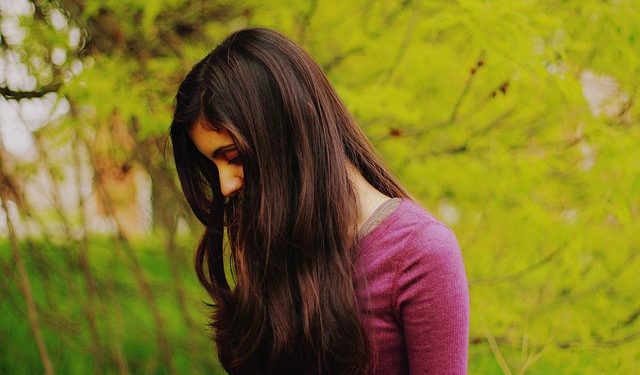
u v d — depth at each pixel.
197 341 2.61
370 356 1.00
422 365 0.98
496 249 2.03
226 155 1.05
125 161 2.27
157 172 2.33
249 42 1.01
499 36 1.76
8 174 2.34
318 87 1.02
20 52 2.05
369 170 1.08
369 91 1.89
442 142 1.97
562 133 2.02
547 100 1.92
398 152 1.94
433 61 1.90
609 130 1.87
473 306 2.04
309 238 0.99
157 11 1.89
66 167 2.33
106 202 2.38
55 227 2.47
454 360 0.97
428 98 2.02
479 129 1.98
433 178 1.93
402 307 0.99
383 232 1.00
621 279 2.01
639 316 2.05
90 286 2.48
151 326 2.74
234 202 1.17
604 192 1.89
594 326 2.04
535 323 2.04
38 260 2.55
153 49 2.03
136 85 1.92
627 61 1.96
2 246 2.67
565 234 1.90
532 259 2.01
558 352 2.05
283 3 1.99
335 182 1.00
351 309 0.98
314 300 0.99
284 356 1.02
